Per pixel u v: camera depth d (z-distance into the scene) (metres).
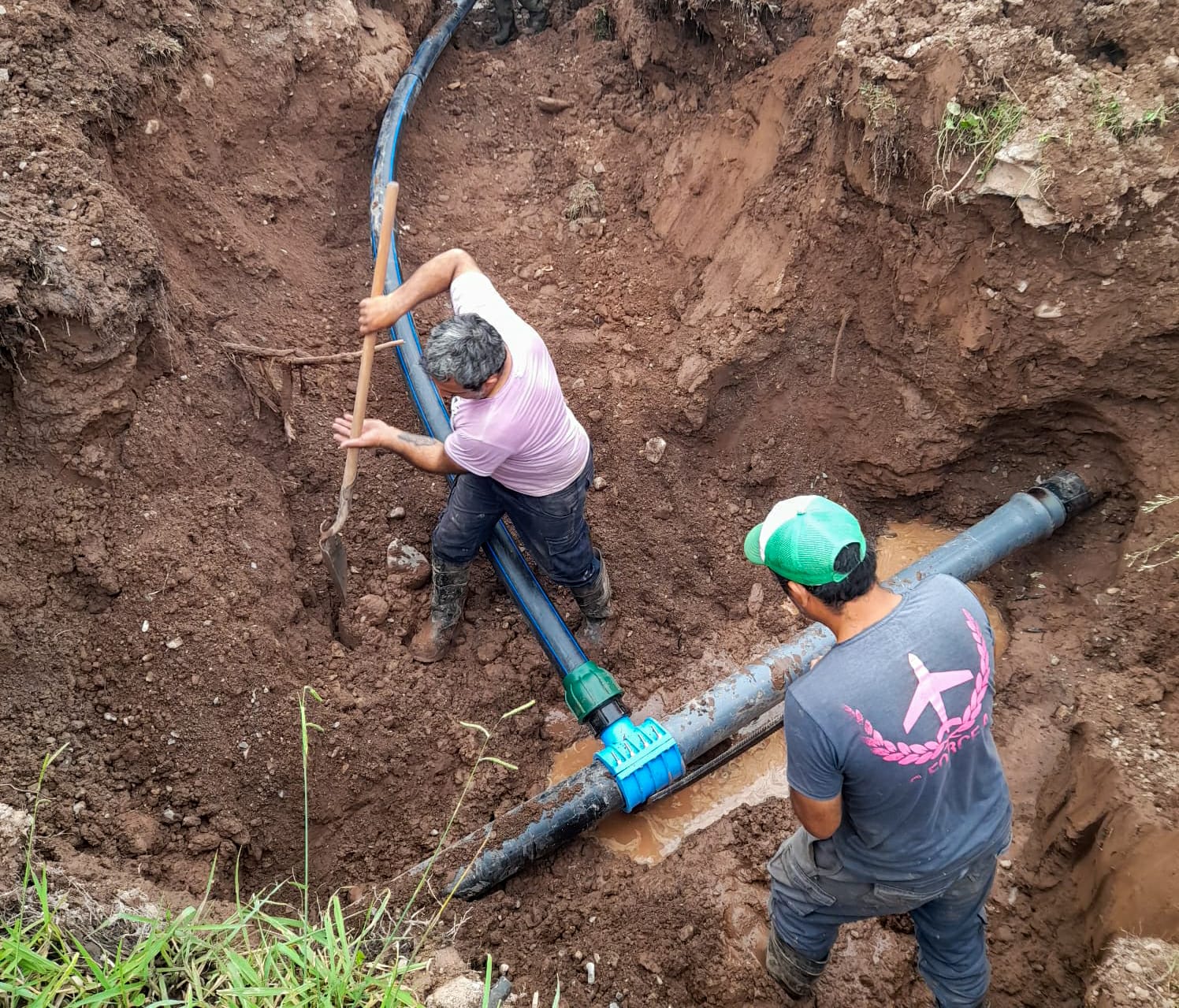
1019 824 3.48
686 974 3.12
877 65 3.70
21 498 3.27
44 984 2.22
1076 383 3.88
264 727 3.36
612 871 3.46
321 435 4.14
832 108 4.03
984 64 3.51
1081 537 4.16
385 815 3.49
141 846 3.00
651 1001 3.06
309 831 3.38
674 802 3.73
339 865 3.37
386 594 3.94
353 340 4.49
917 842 2.21
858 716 2.02
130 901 2.62
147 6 4.06
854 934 3.20
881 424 4.35
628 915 3.26
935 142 3.65
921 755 2.05
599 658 4.08
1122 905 2.89
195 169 4.26
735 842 3.53
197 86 4.29
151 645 3.31
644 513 4.32
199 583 3.42
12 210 3.23
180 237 4.13
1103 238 3.53
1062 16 3.72
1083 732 3.44
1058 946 3.12
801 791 2.14
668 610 4.17
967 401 4.12
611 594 4.12
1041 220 3.54
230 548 3.58
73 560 3.29
